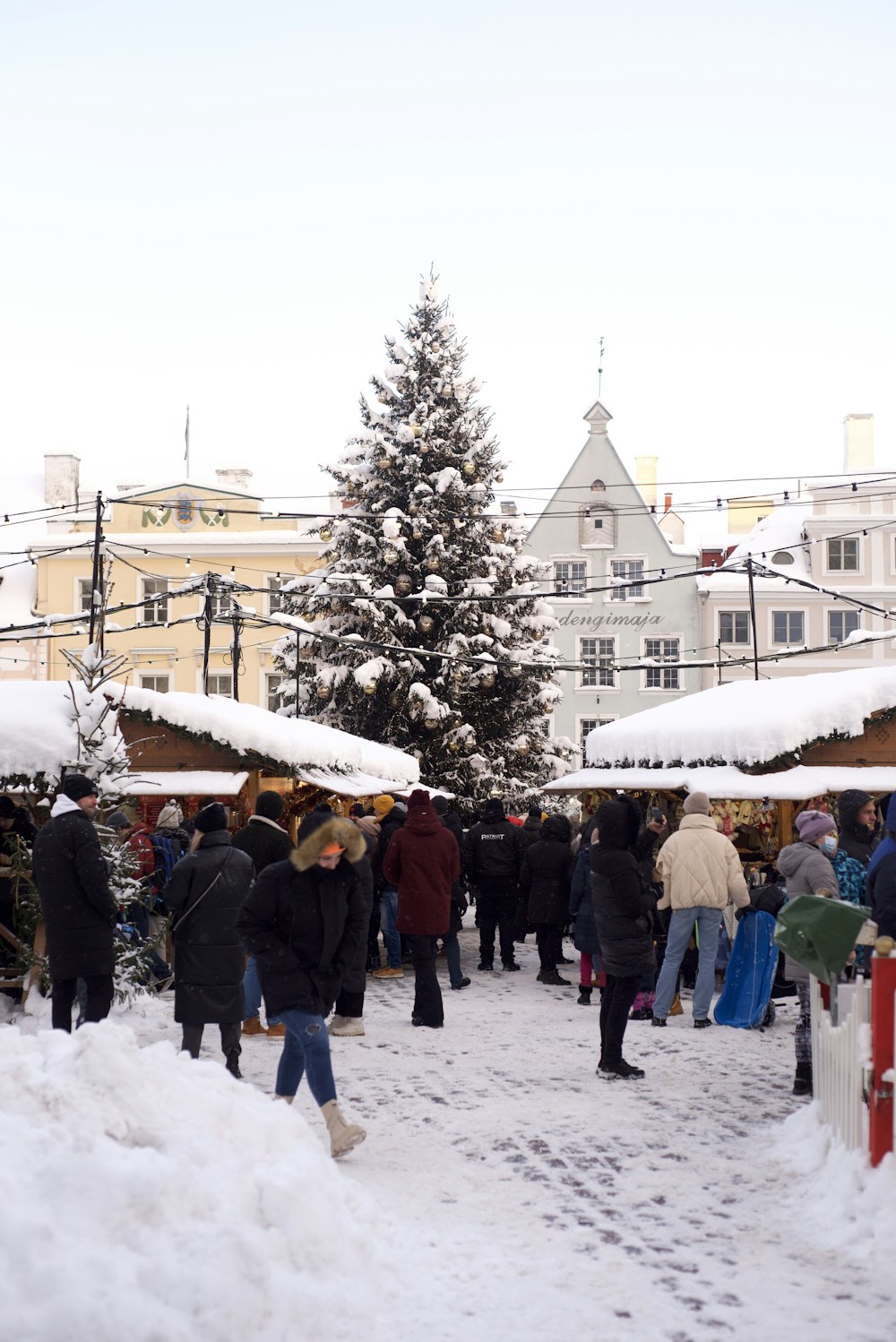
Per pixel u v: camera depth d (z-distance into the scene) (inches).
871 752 636.1
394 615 1235.9
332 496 1302.9
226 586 900.6
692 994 548.1
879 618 2135.8
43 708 490.0
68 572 2124.8
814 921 293.7
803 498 2201.0
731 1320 193.5
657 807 689.6
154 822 647.8
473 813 1202.6
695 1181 268.5
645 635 2159.2
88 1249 172.9
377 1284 197.5
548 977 605.0
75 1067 213.3
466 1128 313.1
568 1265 216.8
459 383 1323.8
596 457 2193.7
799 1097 349.1
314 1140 235.9
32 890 455.5
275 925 287.9
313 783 658.8
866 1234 227.5
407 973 650.2
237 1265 177.3
